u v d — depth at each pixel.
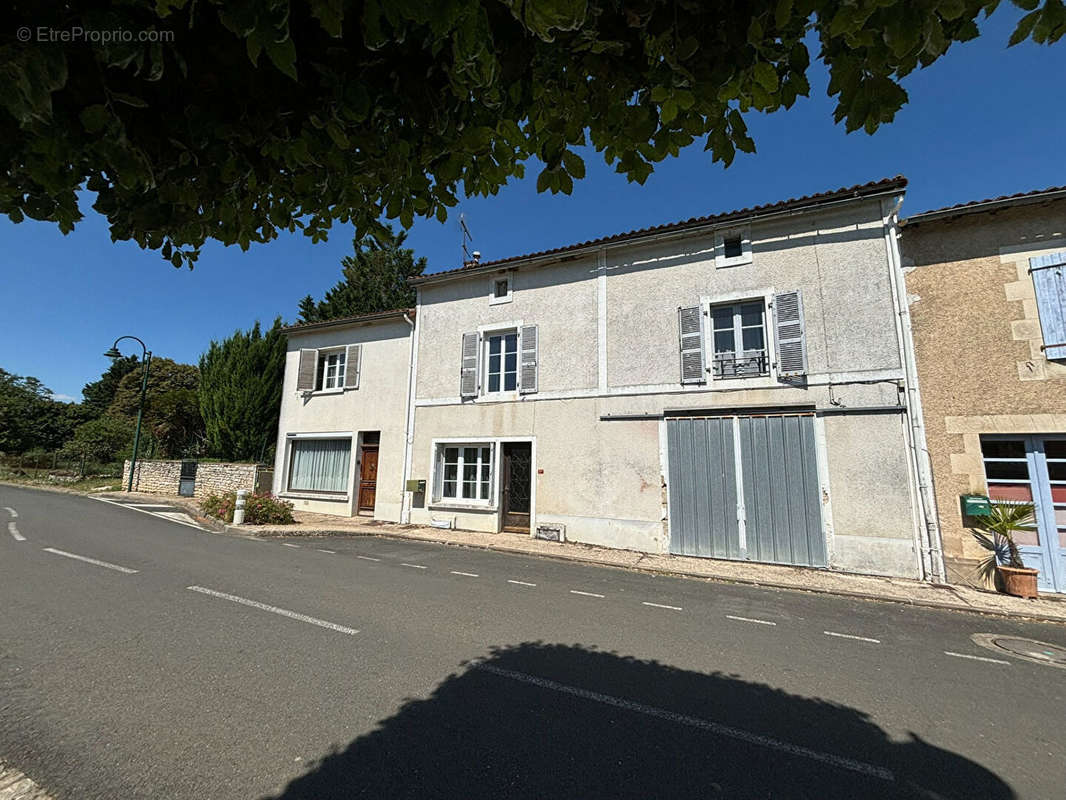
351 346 13.42
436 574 6.89
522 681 3.54
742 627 5.04
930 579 7.10
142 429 23.70
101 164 1.38
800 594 6.59
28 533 8.52
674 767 2.60
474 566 7.61
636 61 1.58
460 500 11.27
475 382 11.33
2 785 2.21
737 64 1.41
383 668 3.67
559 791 2.37
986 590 6.71
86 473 22.31
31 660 3.56
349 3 1.20
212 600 5.13
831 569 7.68
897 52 1.14
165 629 4.25
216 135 1.40
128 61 1.10
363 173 1.84
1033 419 6.84
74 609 4.68
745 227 9.03
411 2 1.08
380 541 9.69
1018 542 6.84
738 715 3.19
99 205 1.63
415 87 1.53
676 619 5.22
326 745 2.67
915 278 7.74
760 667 4.00
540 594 6.01
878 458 7.63
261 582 5.94
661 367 9.47
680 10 1.39
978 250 7.41
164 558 7.01
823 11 1.25
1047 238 7.06
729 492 8.56
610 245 10.09
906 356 7.62
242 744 2.65
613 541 9.35
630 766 2.59
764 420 8.47
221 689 3.24
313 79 1.43
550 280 10.95
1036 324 6.96
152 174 1.33
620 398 9.75
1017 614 5.68
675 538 8.85
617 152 1.81
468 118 1.68
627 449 9.52
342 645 4.07
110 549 7.46
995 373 7.11
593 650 4.21
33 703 2.97
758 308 8.96
